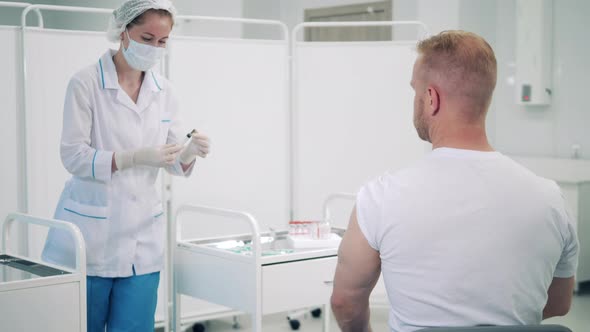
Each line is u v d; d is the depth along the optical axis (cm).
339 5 636
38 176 323
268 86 369
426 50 121
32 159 321
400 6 599
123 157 206
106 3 599
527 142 546
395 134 383
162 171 343
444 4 534
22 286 179
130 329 215
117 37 213
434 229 112
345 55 378
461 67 116
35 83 319
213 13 547
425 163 118
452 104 117
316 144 381
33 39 317
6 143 316
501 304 112
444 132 119
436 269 112
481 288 111
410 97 381
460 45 117
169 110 228
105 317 217
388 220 115
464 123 117
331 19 644
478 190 113
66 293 188
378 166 384
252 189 369
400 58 379
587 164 487
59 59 324
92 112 210
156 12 205
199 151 226
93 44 330
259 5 627
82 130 207
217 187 359
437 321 113
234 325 379
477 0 542
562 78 518
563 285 128
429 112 120
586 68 502
